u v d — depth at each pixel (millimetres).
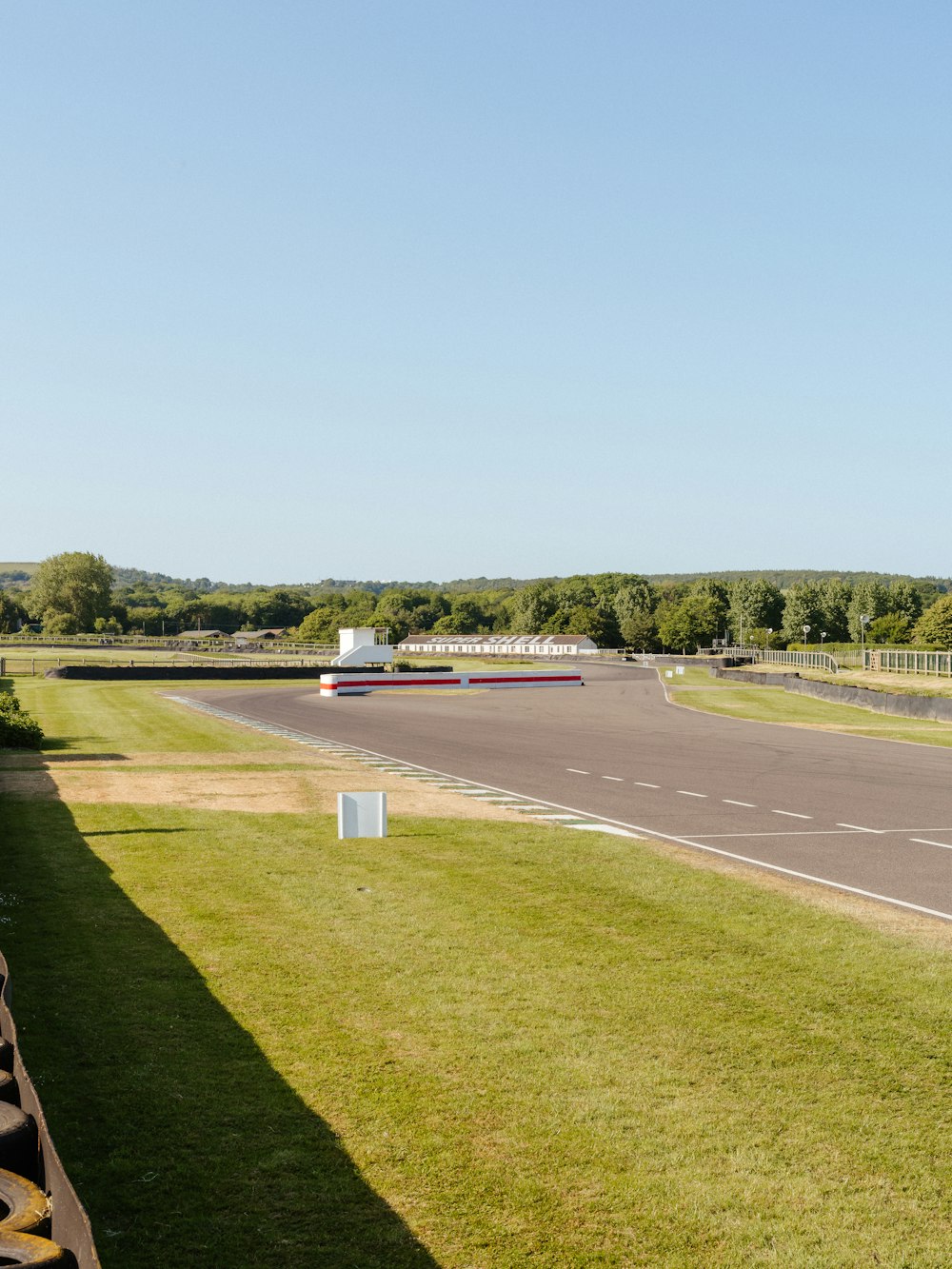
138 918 10188
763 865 13094
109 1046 7008
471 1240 4867
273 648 124750
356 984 8266
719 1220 5059
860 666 72688
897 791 19766
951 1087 6520
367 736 30812
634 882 11859
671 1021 7539
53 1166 3898
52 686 57031
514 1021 7527
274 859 12984
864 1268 4703
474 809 17078
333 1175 5426
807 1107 6223
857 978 8547
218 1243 4812
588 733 32219
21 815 16266
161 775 21328
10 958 8891
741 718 39250
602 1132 5898
